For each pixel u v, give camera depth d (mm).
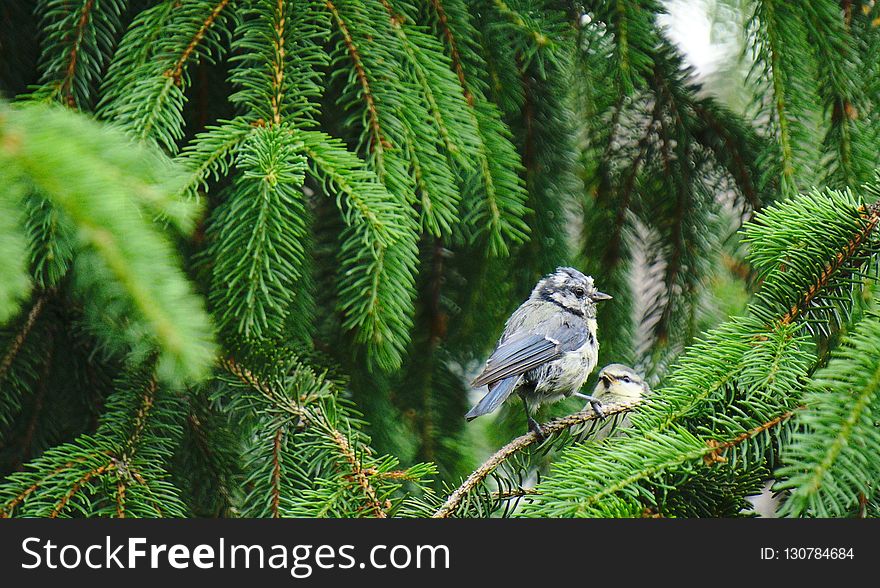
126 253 2287
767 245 3855
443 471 5965
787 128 4645
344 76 4617
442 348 6266
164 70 3748
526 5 4391
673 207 6367
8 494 3783
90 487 3812
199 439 4699
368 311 3809
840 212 3799
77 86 3809
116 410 4102
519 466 4516
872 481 2920
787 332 3641
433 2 4285
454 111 4043
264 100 3773
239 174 3922
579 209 6508
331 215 5379
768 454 3709
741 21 6562
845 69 4727
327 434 4098
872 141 4977
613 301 6598
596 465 3447
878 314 3373
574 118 6133
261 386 4152
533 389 5672
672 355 6547
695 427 3693
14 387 4434
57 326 4648
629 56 4434
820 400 3068
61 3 3852
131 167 2436
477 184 4148
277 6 3902
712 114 6055
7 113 2354
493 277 6191
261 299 3688
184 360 2283
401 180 3861
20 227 3102
